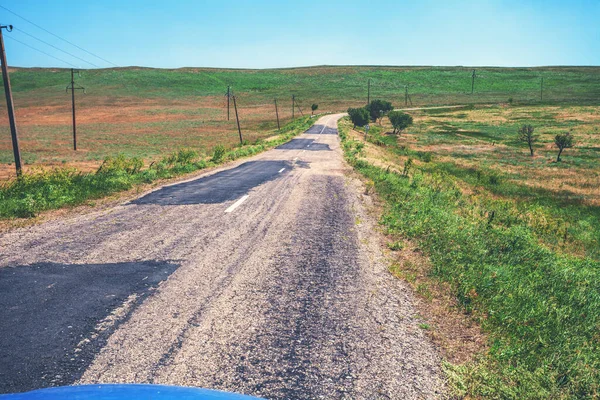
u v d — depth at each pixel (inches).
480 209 621.6
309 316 161.8
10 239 260.4
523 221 600.1
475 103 5821.9
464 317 170.6
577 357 140.1
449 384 120.8
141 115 4960.6
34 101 6107.3
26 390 107.2
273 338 142.6
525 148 2583.7
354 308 171.5
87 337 138.1
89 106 5698.8
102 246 247.6
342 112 5260.8
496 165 1919.3
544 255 311.1
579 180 1529.3
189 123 4303.6
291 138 2106.3
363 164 854.5
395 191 518.9
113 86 7377.0
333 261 235.0
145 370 119.6
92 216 338.0
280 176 658.8
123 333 141.9
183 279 196.4
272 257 237.0
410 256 254.7
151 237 271.7
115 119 4618.6
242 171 732.7
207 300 172.9
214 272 207.6
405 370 126.7
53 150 2137.1
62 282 187.9
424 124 4005.9
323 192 502.0
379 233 311.7
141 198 430.9
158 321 152.1
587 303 208.1
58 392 67.9
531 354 139.5
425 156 1942.7
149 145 2481.5
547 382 124.3
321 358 131.0
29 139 2775.6
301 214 365.7
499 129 3560.5
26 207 343.0
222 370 121.3
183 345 135.2
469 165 1875.0
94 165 1434.5
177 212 359.3
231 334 144.3
